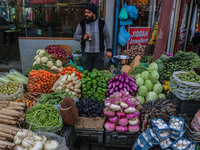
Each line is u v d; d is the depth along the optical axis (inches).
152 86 122.0
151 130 92.0
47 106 93.0
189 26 263.6
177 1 211.5
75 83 118.0
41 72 128.0
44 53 171.9
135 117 98.9
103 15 225.1
